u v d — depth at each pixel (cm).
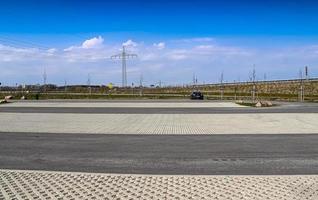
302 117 2559
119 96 7944
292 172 922
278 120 2358
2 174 894
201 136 1616
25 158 1114
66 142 1439
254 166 995
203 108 3781
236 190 752
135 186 785
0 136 1623
